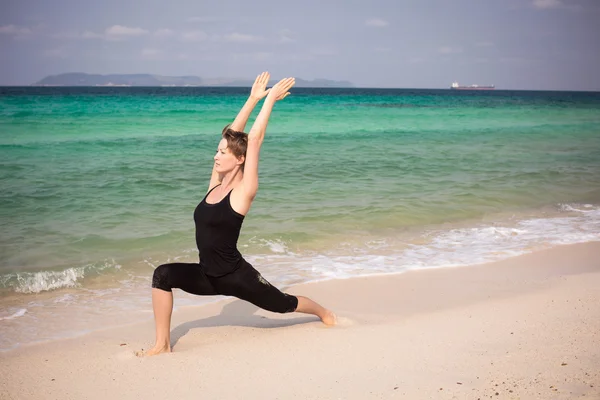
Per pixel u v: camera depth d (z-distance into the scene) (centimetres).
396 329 465
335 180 1209
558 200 1084
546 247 758
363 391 348
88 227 816
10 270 642
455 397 331
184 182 1148
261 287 427
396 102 5719
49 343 452
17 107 3359
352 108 4150
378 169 1363
